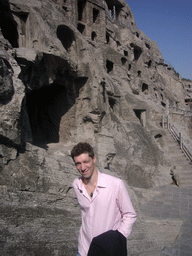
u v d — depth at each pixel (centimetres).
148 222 682
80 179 208
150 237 582
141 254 479
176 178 1266
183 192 1091
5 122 547
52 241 412
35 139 1204
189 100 4094
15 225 415
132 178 1170
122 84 1972
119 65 2056
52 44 892
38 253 371
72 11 1780
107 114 1224
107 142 1116
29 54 734
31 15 991
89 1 1975
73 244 429
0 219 412
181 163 1462
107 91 1255
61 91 1144
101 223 186
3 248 347
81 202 200
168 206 886
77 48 1167
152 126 1823
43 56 877
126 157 1227
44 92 1229
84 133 1099
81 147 194
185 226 670
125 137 1333
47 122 1227
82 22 1900
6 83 557
